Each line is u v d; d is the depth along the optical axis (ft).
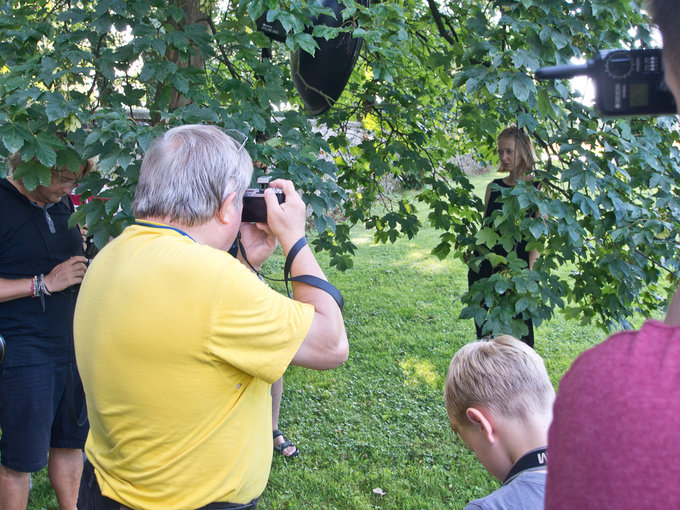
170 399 3.78
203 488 3.93
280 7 6.81
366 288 22.17
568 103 8.87
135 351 3.75
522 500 3.45
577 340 16.71
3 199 7.43
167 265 3.79
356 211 12.84
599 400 1.65
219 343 3.73
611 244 9.39
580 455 1.64
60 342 7.74
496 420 3.82
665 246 8.82
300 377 14.30
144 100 7.88
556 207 7.97
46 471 10.29
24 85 6.11
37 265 7.64
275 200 4.45
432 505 9.50
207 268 3.76
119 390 3.85
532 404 3.80
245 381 4.04
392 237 12.59
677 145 10.53
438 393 13.46
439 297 20.90
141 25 6.66
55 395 7.80
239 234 4.99
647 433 1.54
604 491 1.55
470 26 8.04
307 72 8.68
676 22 1.75
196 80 7.20
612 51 2.49
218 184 4.07
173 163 4.02
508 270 8.90
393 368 14.84
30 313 7.53
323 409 12.71
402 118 12.26
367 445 11.27
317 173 7.96
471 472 10.42
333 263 12.86
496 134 11.34
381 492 9.78
